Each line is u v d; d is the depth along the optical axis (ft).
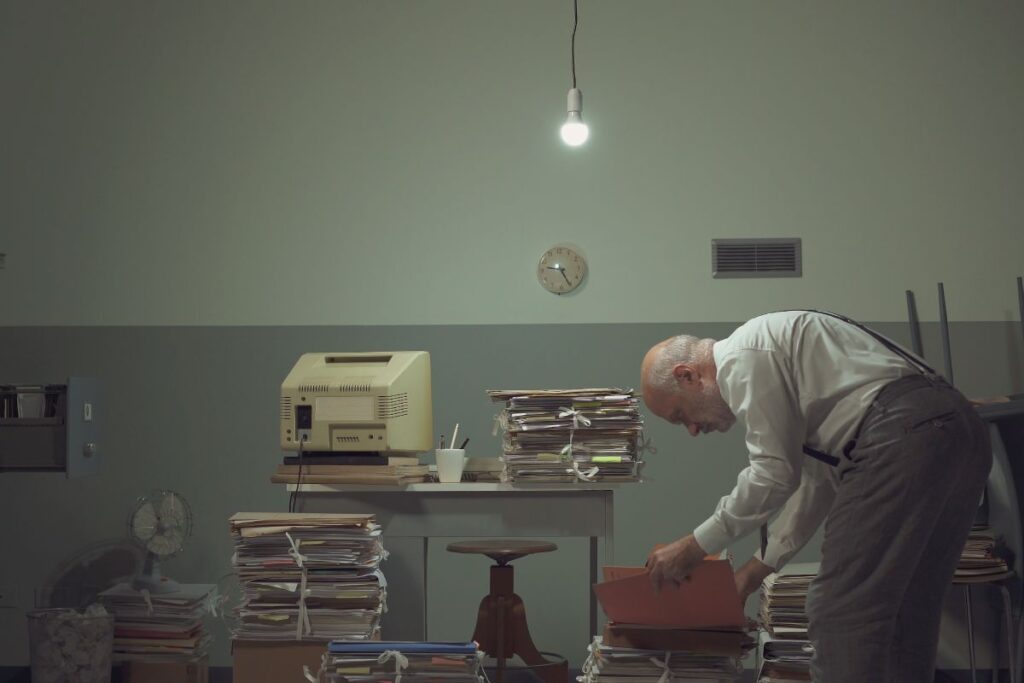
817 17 15.92
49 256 15.74
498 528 11.25
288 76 15.90
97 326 15.65
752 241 15.67
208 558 15.37
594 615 12.62
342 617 10.03
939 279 15.67
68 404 13.24
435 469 12.50
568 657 15.31
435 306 15.67
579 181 15.78
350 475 11.23
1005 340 15.57
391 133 15.85
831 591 7.88
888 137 15.80
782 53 15.90
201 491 15.48
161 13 15.96
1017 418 13.66
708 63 15.89
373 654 9.00
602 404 11.19
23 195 15.79
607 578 9.41
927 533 7.68
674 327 15.62
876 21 15.90
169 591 12.62
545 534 11.25
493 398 11.46
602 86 15.87
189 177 15.83
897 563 7.65
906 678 8.07
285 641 10.03
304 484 11.33
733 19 15.93
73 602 15.30
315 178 15.81
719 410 8.97
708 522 8.36
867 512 7.76
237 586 15.31
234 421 15.56
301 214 15.79
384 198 15.79
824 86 15.87
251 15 15.96
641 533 15.46
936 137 15.80
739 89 15.85
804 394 8.19
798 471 8.21
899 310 15.65
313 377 11.64
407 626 11.23
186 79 15.90
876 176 15.78
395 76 15.90
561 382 15.55
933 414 7.73
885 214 15.74
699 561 8.41
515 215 15.75
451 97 15.87
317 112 15.87
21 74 15.89
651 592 8.72
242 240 15.78
